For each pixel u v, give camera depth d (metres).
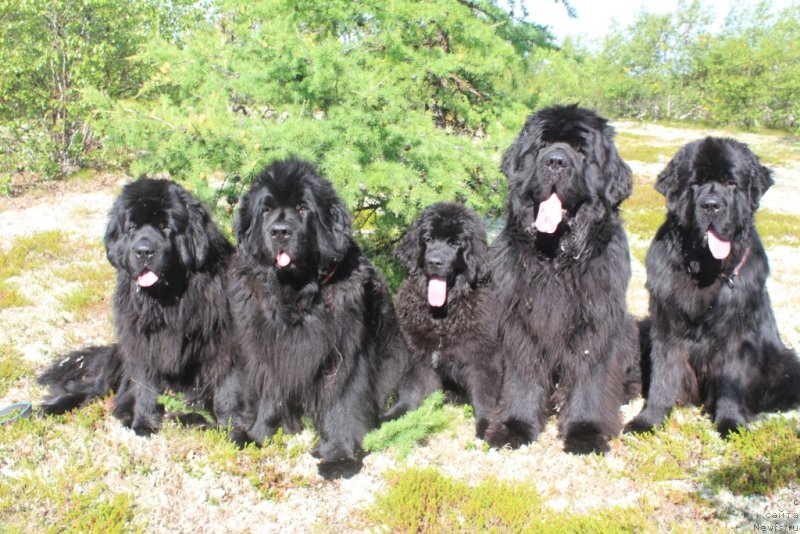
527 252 3.92
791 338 5.44
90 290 6.42
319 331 3.74
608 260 3.82
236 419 4.07
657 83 32.84
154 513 3.22
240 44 5.75
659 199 11.34
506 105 6.25
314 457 3.78
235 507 3.30
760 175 4.02
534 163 3.88
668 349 4.09
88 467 3.55
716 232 3.74
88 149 12.66
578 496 3.37
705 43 33.00
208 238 4.08
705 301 3.92
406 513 3.11
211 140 4.77
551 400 4.21
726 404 4.02
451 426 4.12
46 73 11.88
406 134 5.09
